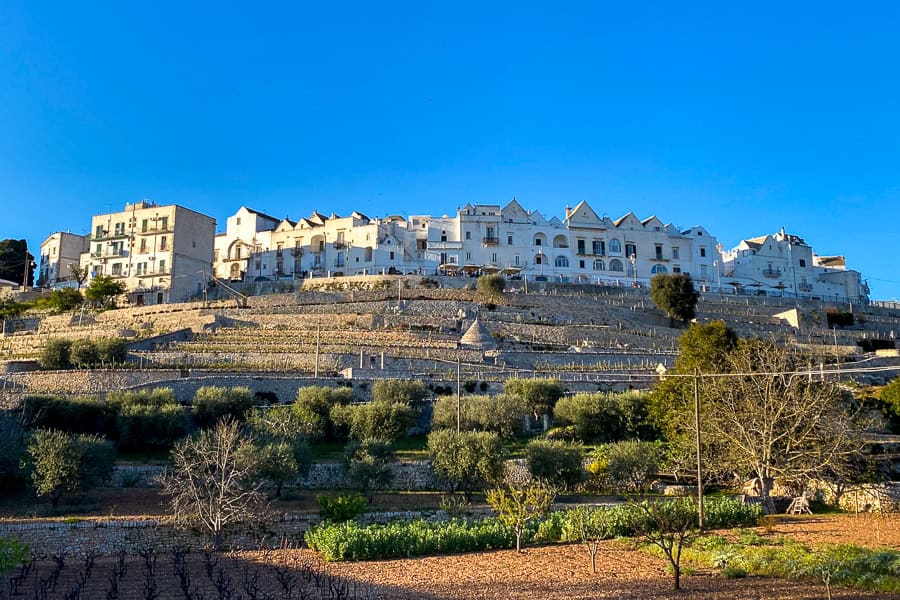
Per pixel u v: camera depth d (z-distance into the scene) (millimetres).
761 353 51688
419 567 33094
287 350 72938
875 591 27938
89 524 35250
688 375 46375
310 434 51469
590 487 48000
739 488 48750
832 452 43469
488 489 44781
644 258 137625
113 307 105250
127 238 115125
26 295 115500
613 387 67125
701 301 119875
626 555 35219
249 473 39000
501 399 56312
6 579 30156
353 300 101000
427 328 88562
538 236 134625
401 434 53312
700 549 34719
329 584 29531
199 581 30281
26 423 47125
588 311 104500
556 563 33656
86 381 60875
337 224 128125
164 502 39500
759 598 27266
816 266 159375
